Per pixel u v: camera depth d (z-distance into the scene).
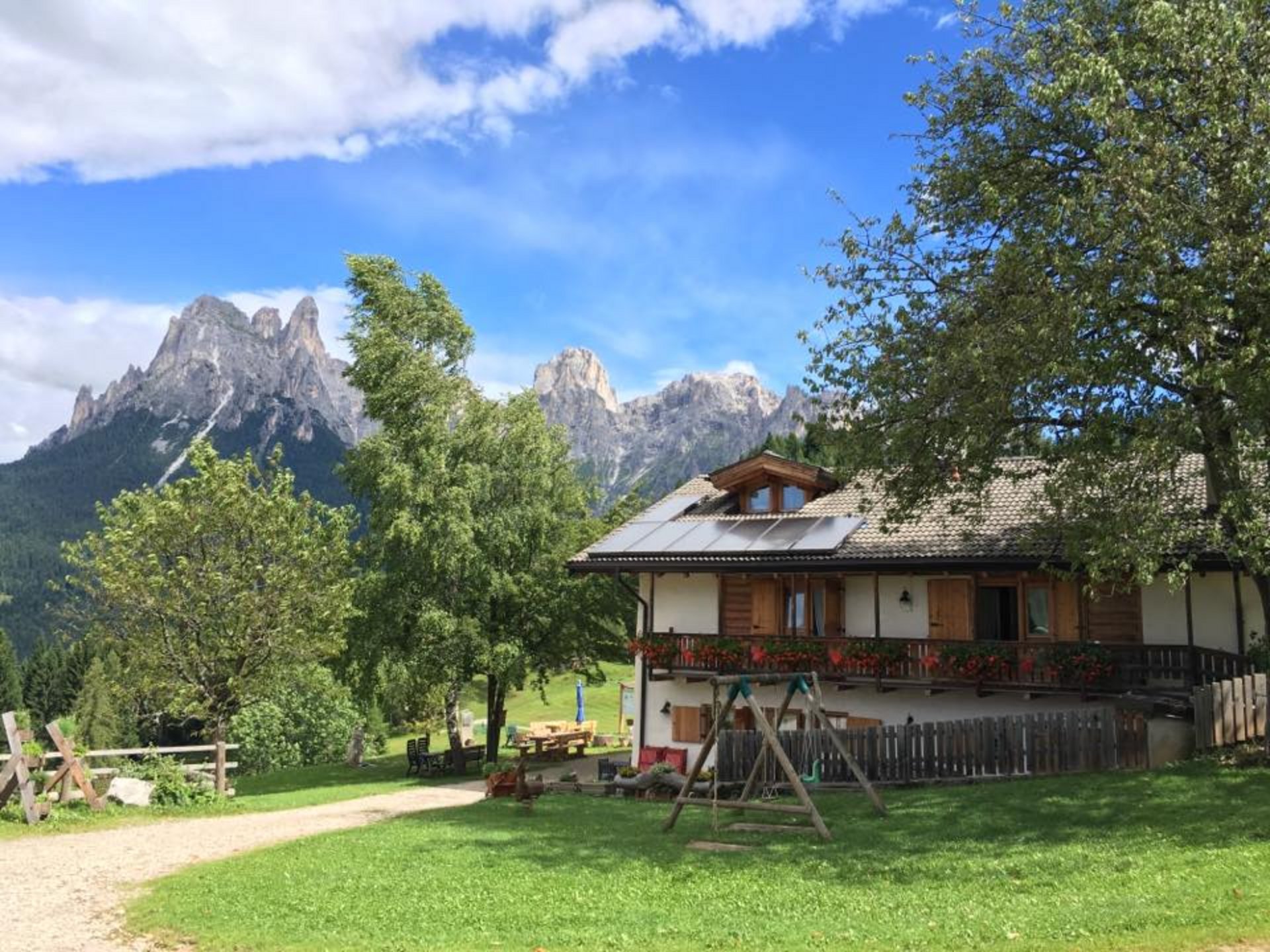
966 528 25.22
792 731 21.73
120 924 11.03
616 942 9.38
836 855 13.69
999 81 18.34
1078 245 15.70
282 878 13.25
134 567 27.05
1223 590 22.36
